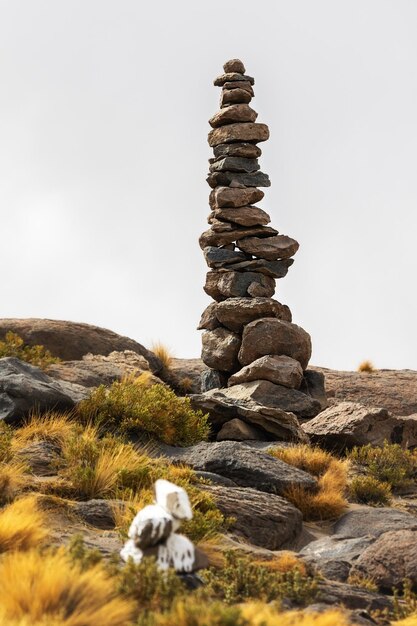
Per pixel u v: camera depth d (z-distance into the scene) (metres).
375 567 12.12
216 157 29.03
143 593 8.16
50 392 18.50
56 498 12.93
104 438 16.89
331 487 17.48
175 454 18.03
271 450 19.61
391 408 29.72
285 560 11.33
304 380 27.17
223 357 27.72
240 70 29.50
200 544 11.75
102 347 28.20
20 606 7.43
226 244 28.70
